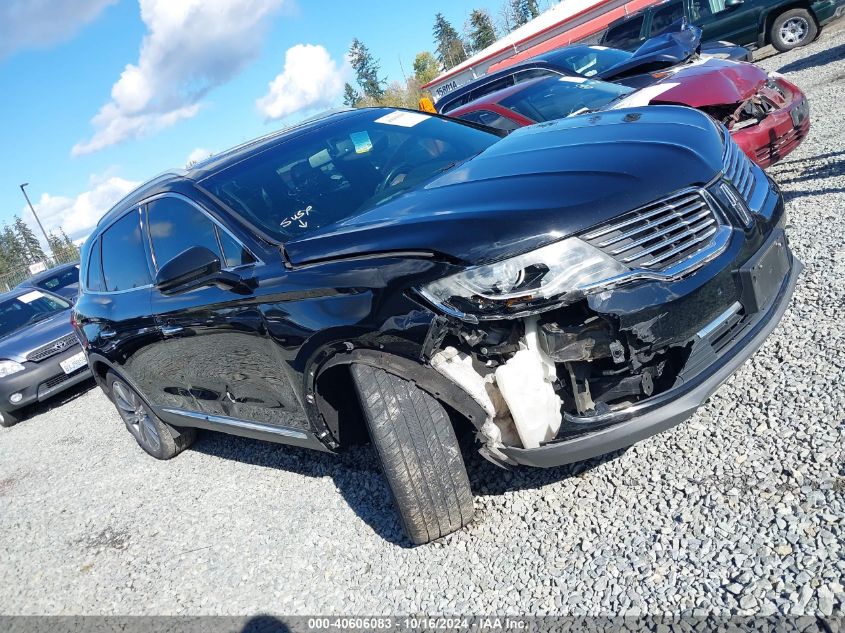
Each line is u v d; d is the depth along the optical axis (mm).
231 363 3484
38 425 8055
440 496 2730
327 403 2973
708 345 2480
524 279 2262
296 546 3328
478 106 6219
